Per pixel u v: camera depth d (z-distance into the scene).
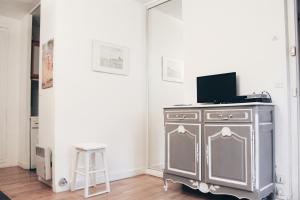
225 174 2.29
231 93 2.70
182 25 3.49
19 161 4.25
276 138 2.43
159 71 3.78
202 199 2.52
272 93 2.50
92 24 3.23
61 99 2.90
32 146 4.00
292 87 2.42
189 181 2.61
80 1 3.12
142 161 3.74
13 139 4.29
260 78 2.59
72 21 3.04
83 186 2.97
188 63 3.26
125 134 3.54
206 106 2.46
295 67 2.41
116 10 3.52
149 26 3.94
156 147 3.73
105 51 3.34
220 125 2.36
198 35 3.16
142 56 3.86
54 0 2.95
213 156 2.39
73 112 3.00
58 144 2.84
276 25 2.50
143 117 3.81
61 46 2.93
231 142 2.27
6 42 4.29
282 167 2.38
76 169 2.81
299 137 2.40
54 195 2.65
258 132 2.15
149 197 2.59
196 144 2.54
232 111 2.28
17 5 3.82
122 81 3.55
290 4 2.46
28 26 4.16
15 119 4.34
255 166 2.12
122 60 3.55
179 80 3.52
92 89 3.20
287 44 2.45
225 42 2.90
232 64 2.82
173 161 2.76
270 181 2.34
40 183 3.12
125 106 3.57
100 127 3.25
